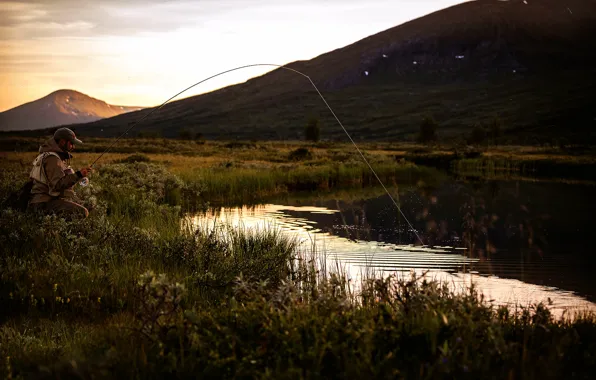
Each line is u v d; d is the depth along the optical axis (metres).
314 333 4.27
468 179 36.62
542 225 16.42
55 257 7.76
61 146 10.05
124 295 6.97
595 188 29.61
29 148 56.41
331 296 5.33
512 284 9.52
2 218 9.22
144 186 18.73
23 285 6.93
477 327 4.66
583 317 6.71
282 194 25.83
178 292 4.95
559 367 4.19
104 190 17.02
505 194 25.84
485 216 18.23
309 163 39.19
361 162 39.53
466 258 11.66
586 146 82.56
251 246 10.49
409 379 3.93
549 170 45.97
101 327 5.78
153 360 4.30
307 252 11.85
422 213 19.09
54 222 8.98
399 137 186.88
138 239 9.41
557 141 108.94
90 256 8.31
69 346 5.14
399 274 9.97
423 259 11.48
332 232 14.88
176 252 9.05
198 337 4.48
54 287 6.82
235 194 24.42
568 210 19.95
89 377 4.10
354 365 3.94
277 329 4.43
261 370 4.03
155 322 4.81
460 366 3.98
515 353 4.35
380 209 20.16
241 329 4.65
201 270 8.34
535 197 24.53
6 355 4.90
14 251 8.18
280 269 9.12
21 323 6.03
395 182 33.06
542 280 9.79
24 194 9.96
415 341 4.46
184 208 19.00
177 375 4.07
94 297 6.94
